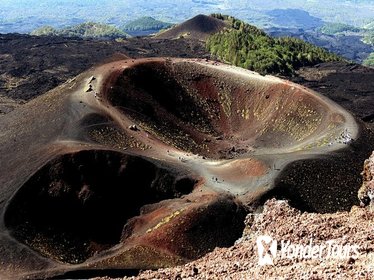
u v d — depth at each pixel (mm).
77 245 57156
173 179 65000
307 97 95688
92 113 77875
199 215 56812
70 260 55281
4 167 66500
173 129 92938
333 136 78188
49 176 61250
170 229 55844
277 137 93125
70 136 70625
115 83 92750
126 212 61656
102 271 51750
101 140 71688
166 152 74625
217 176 66562
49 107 81250
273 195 60031
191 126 98062
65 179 61219
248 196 60469
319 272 28297
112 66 98938
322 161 66250
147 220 59906
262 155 70250
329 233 35719
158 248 54219
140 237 56719
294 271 30000
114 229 59906
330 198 60938
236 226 56438
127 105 89875
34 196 59562
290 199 60125
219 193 61219
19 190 59375
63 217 59062
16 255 53219
